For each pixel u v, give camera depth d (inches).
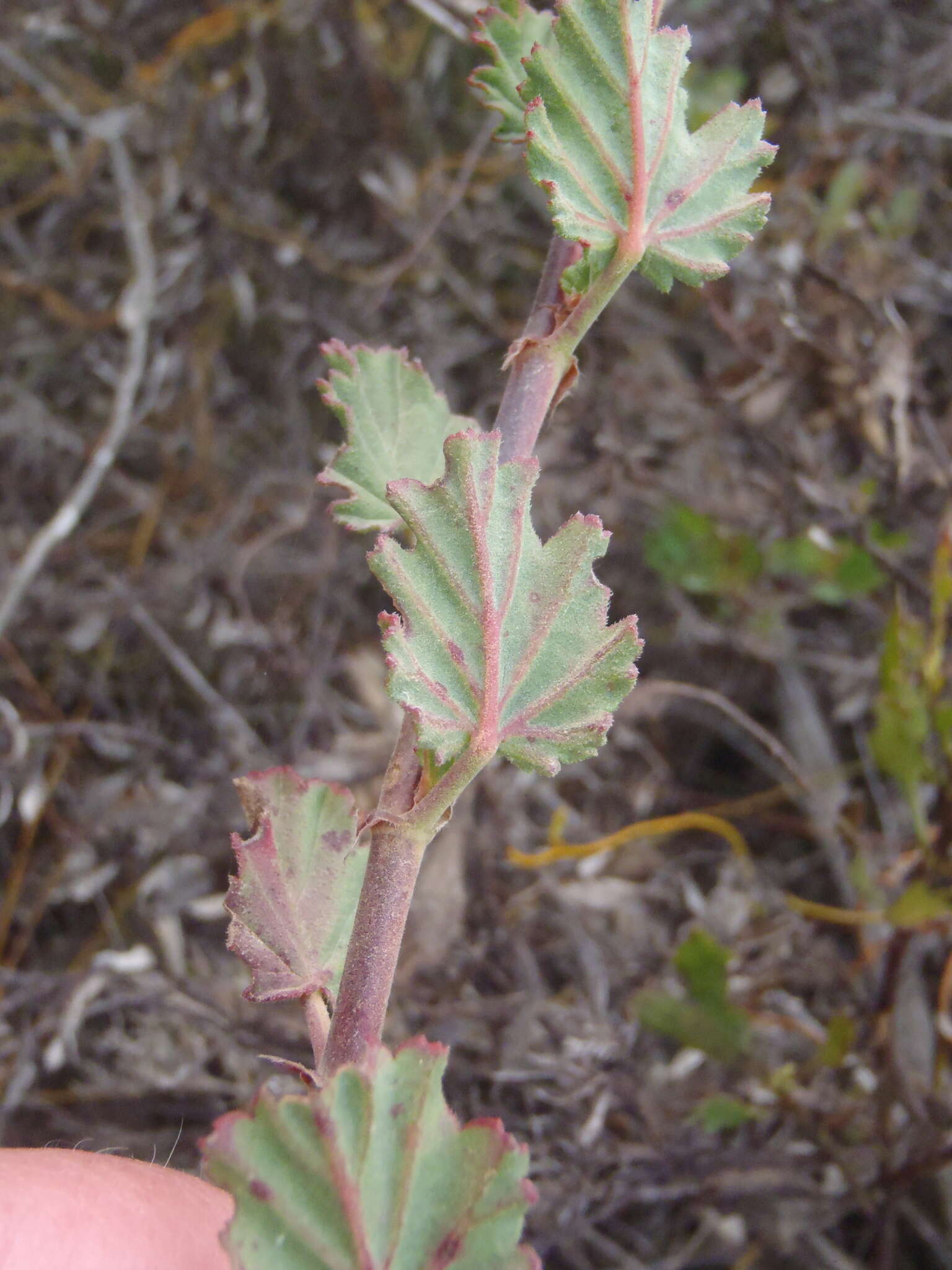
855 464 13.4
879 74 15.1
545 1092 10.2
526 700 4.7
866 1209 10.0
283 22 15.5
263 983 5.3
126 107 15.6
